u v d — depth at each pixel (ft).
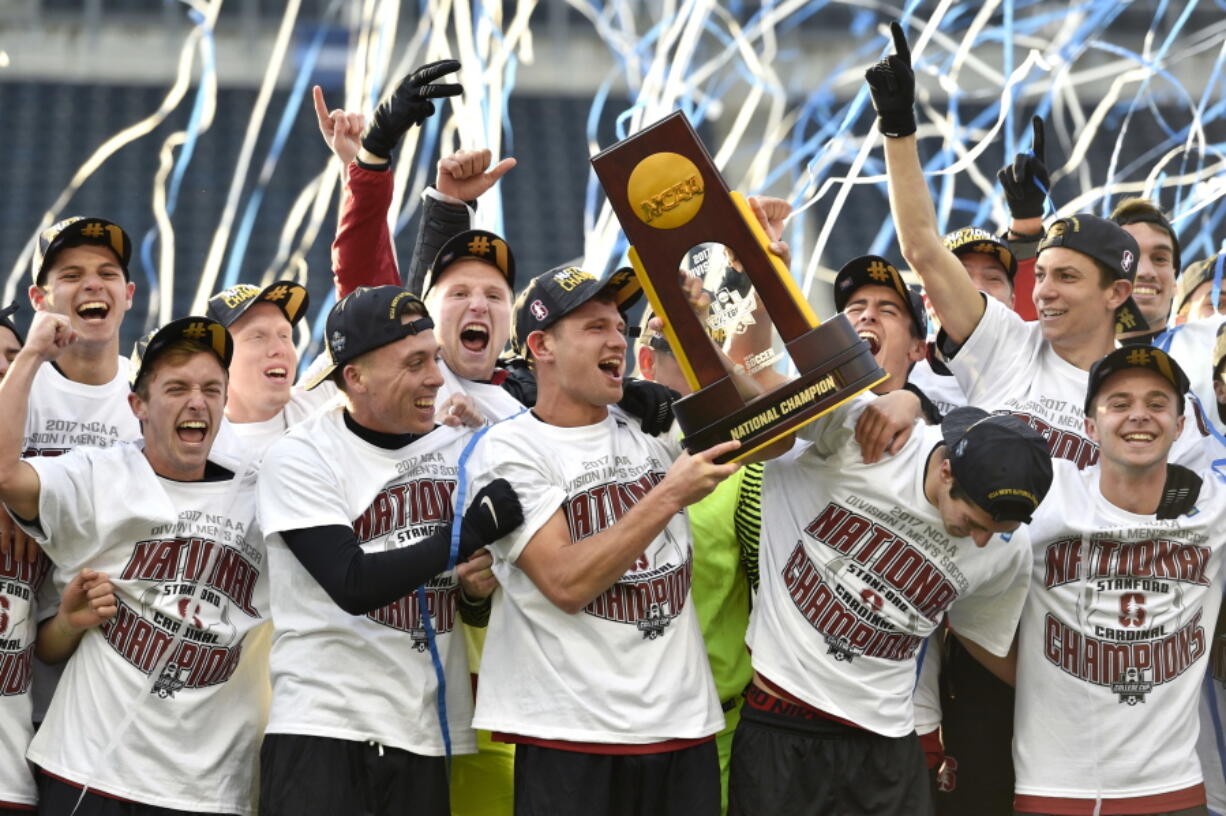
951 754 47.70
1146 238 54.75
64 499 40.65
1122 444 43.04
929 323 58.54
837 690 41.47
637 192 37.68
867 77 44.14
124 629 41.19
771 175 167.12
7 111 182.29
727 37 176.55
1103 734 43.45
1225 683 47.85
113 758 40.60
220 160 177.47
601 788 39.32
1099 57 170.30
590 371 40.65
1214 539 44.04
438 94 51.06
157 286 158.92
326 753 39.78
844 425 41.37
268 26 190.08
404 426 41.47
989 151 167.73
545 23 189.57
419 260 52.60
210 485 42.37
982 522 39.60
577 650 39.75
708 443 38.01
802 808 41.52
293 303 50.34
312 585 40.75
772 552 42.80
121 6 190.80
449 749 41.39
